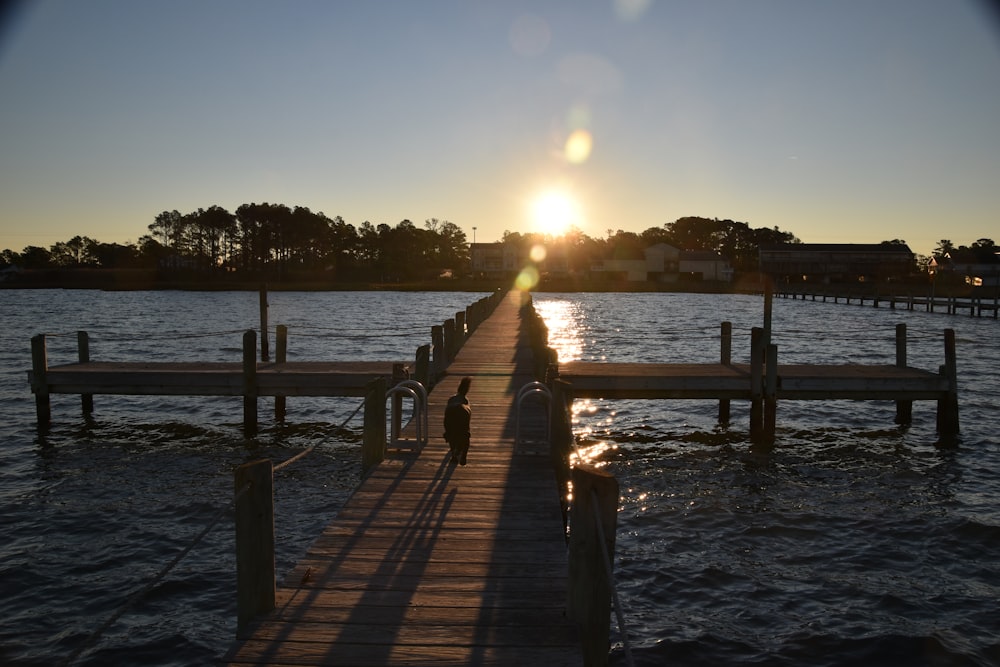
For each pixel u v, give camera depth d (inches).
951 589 389.7
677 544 452.8
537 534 303.3
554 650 210.1
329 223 5723.4
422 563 271.7
